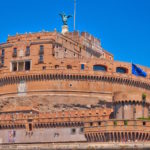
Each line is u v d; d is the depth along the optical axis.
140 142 149.75
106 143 152.38
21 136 182.88
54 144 173.75
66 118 176.38
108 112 172.50
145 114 166.50
